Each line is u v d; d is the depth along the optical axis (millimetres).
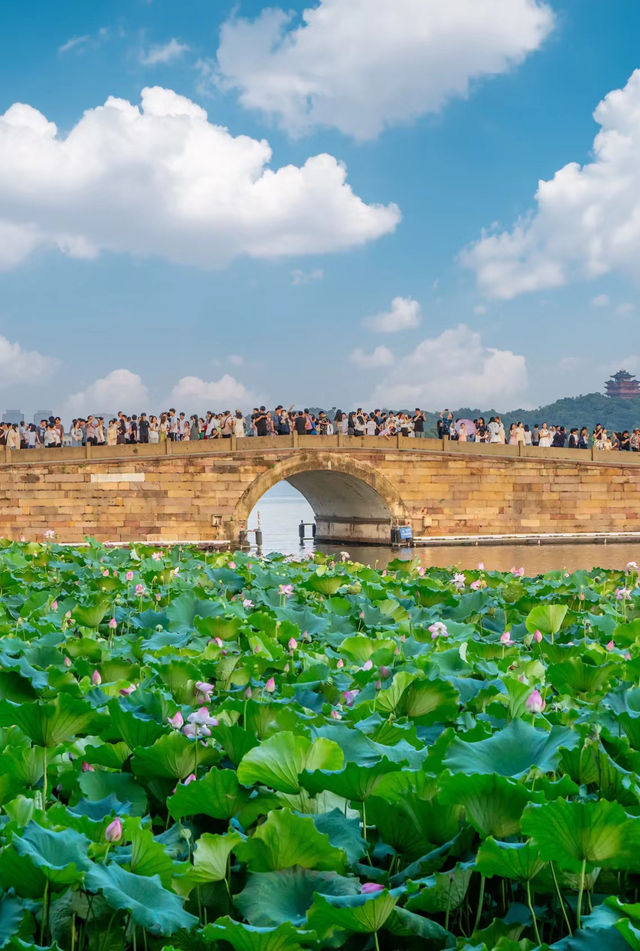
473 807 3512
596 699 6219
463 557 49031
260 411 56125
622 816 3100
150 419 54688
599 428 61406
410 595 12266
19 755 4234
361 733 4445
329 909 3094
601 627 9211
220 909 3594
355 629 9945
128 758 4684
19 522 49594
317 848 3479
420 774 3762
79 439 54188
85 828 3619
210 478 51906
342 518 63594
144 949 3432
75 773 4496
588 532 58375
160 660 7414
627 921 2836
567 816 3141
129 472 50812
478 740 4504
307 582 12297
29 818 3672
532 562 46062
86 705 4738
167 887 3473
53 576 14961
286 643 8844
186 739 4379
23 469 49656
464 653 7199
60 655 7344
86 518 50312
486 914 3617
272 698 6055
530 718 5031
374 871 3639
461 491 56562
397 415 57875
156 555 18969
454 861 3746
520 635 9391
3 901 3232
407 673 5707
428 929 3234
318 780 3785
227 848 3543
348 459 54406
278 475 52906
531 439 60656
